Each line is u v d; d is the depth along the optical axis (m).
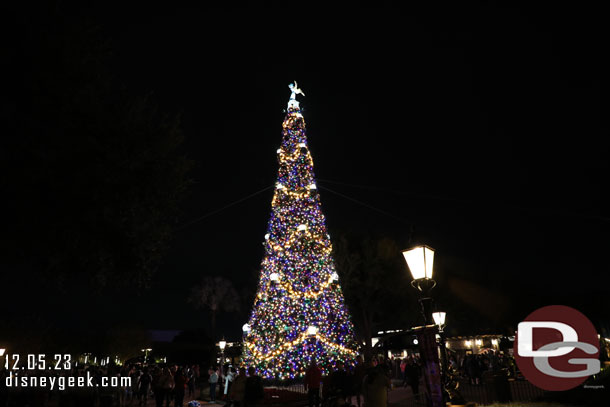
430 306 6.81
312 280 20.78
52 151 8.55
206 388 31.05
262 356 19.53
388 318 37.72
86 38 9.69
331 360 20.02
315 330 18.84
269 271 21.08
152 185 10.03
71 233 8.73
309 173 22.81
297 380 21.80
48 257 8.95
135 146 9.69
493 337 36.75
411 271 7.19
